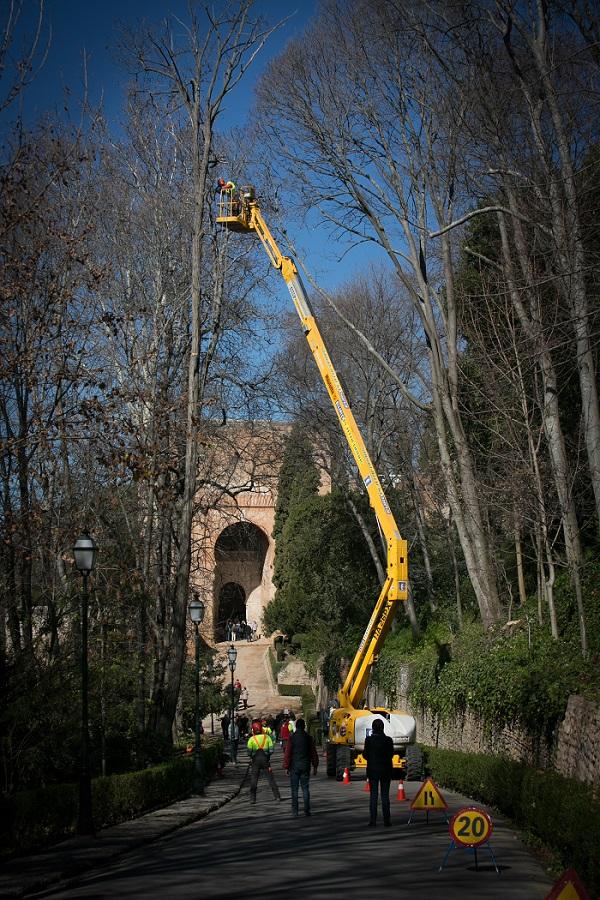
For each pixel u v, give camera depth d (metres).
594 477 20.81
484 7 21.66
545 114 20.78
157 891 11.09
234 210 30.80
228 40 30.16
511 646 25.80
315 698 60.81
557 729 18.70
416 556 47.16
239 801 26.23
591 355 21.14
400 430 46.56
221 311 33.19
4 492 18.84
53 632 20.45
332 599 53.25
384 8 29.00
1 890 10.98
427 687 33.22
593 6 19.39
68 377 19.34
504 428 28.20
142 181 32.47
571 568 22.27
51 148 20.23
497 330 26.08
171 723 28.72
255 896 10.55
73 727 20.33
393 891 10.82
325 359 28.83
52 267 21.12
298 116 30.83
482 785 21.02
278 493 72.31
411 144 30.11
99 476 23.70
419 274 30.97
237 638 89.38
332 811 20.83
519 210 22.02
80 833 17.09
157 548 31.55
